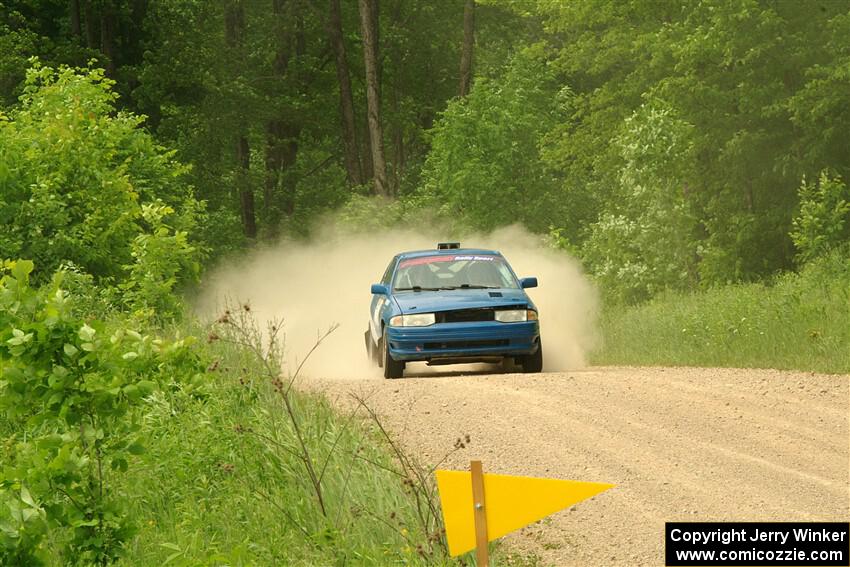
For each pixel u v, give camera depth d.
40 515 20.09
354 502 25.36
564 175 127.12
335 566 22.22
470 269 54.00
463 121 104.62
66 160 60.03
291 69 147.88
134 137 74.88
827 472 30.39
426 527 22.80
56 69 118.62
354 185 143.88
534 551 24.62
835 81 78.56
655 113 84.06
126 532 22.25
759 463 31.45
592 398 40.53
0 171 57.75
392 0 161.62
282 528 24.20
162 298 54.47
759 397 40.22
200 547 23.09
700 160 85.06
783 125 83.00
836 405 38.59
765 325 53.16
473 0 140.25
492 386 43.09
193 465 27.97
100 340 22.20
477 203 102.12
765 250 82.38
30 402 22.38
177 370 32.22
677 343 56.97
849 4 82.31
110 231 58.56
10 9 130.50
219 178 137.50
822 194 74.12
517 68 112.19
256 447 28.72
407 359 49.12
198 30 136.38
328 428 32.31
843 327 50.47
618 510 27.36
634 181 84.31
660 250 82.56
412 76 166.62
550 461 31.86
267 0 153.12
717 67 84.94
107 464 27.28
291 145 155.00
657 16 102.81
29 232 56.91
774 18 80.25
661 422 36.62
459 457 32.12
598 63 109.25
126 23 134.62
